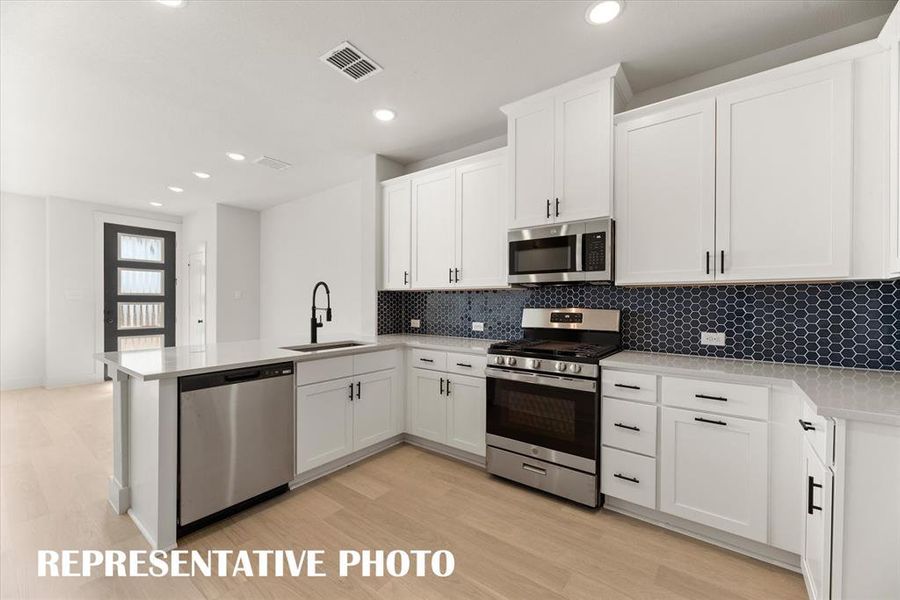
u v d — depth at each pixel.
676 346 2.36
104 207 5.36
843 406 1.21
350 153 3.54
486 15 1.80
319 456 2.50
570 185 2.37
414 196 3.35
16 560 1.71
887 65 1.58
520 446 2.40
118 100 2.55
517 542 1.88
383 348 2.95
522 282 2.58
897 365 1.79
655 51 2.08
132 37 1.92
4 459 2.76
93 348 5.24
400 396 3.11
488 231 2.86
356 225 4.46
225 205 5.47
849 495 1.20
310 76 2.29
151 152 3.48
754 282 1.94
